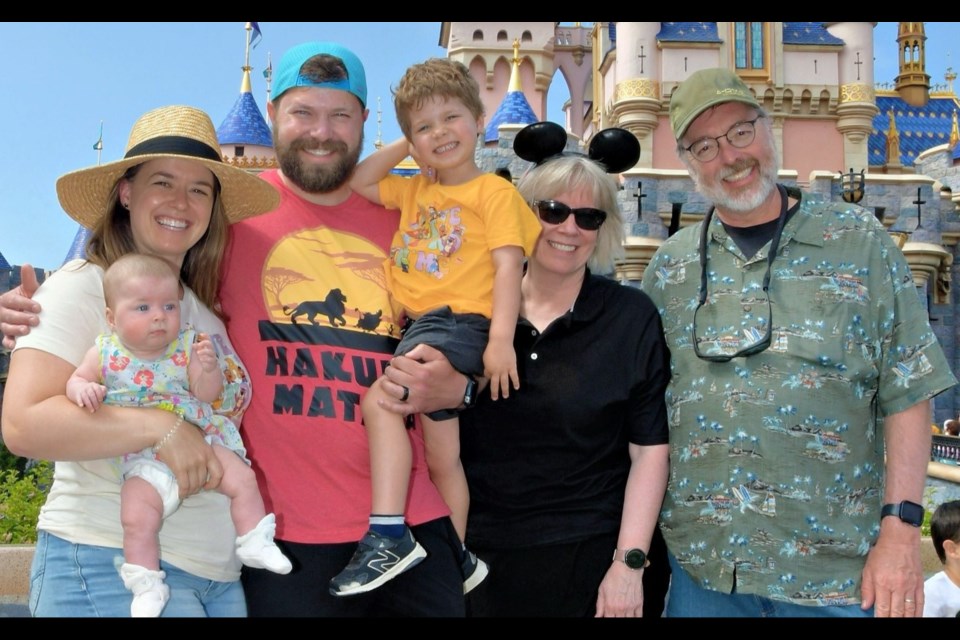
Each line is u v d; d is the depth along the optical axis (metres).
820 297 3.12
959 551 4.48
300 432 3.03
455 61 3.44
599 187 3.34
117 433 2.53
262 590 3.03
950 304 25.62
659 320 3.42
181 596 2.69
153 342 2.64
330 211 3.38
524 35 27.97
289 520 3.02
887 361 3.14
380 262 3.40
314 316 3.16
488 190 3.30
